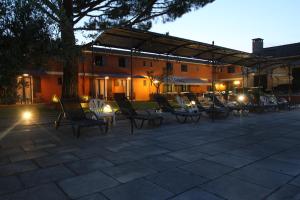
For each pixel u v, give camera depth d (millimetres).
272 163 4887
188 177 4141
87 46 7949
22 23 4434
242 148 6051
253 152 5688
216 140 6930
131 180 4008
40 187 3742
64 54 5020
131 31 9734
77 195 3477
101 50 24734
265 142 6695
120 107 9336
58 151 5746
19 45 4449
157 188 3707
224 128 8898
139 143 6555
